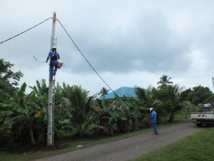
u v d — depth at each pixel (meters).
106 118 16.14
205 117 18.86
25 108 12.36
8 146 12.50
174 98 24.91
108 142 12.93
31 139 12.83
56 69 12.48
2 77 29.61
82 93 15.10
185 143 11.01
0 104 11.86
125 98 21.78
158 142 12.11
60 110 14.07
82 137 15.70
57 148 11.60
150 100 23.17
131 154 9.48
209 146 10.31
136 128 19.17
